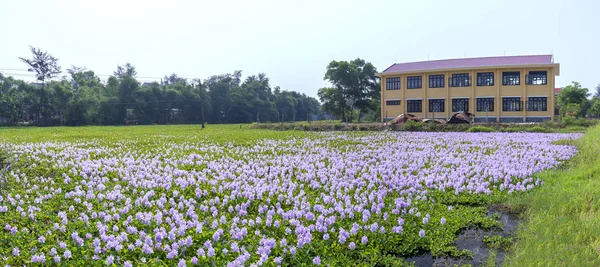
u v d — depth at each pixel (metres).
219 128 46.19
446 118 46.31
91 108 70.94
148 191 11.23
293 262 7.07
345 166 15.16
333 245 7.73
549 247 7.17
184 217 9.18
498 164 14.98
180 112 82.00
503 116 44.09
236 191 10.72
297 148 20.94
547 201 9.82
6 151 15.49
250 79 104.62
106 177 12.75
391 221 9.16
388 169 13.84
